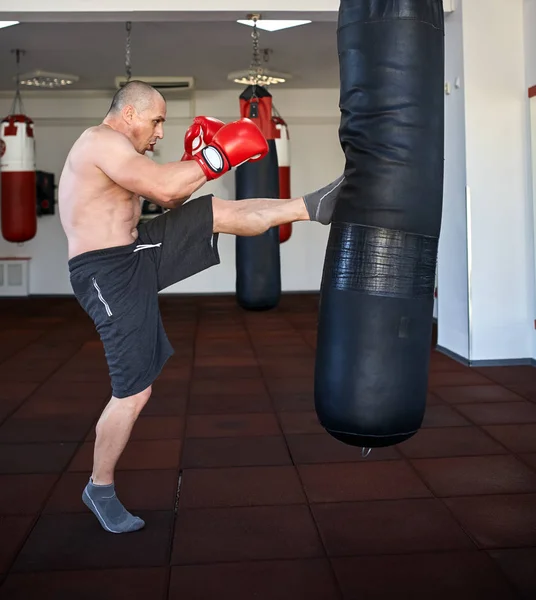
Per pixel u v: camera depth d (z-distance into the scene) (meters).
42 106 10.02
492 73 4.96
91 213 2.24
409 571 2.10
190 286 10.61
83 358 5.76
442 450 3.24
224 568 2.13
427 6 2.06
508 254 5.09
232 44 7.39
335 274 2.17
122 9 4.63
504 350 5.15
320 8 4.71
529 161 5.01
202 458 3.19
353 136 2.12
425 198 2.09
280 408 4.08
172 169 2.14
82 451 3.30
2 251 10.36
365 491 2.75
